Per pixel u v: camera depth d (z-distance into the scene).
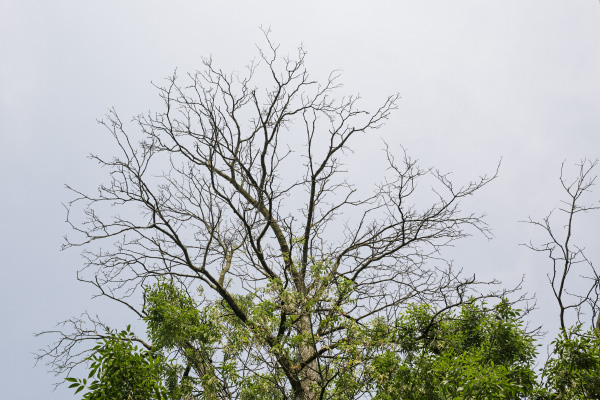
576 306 12.09
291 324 11.16
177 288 12.77
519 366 11.03
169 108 15.36
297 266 12.13
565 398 9.89
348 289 11.41
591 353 9.97
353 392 9.97
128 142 14.18
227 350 11.05
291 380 10.90
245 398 10.48
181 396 11.08
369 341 10.41
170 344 11.71
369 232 14.41
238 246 15.49
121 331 9.16
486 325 11.99
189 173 14.78
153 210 14.18
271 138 14.92
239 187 15.86
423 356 10.48
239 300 12.91
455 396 9.45
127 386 8.82
